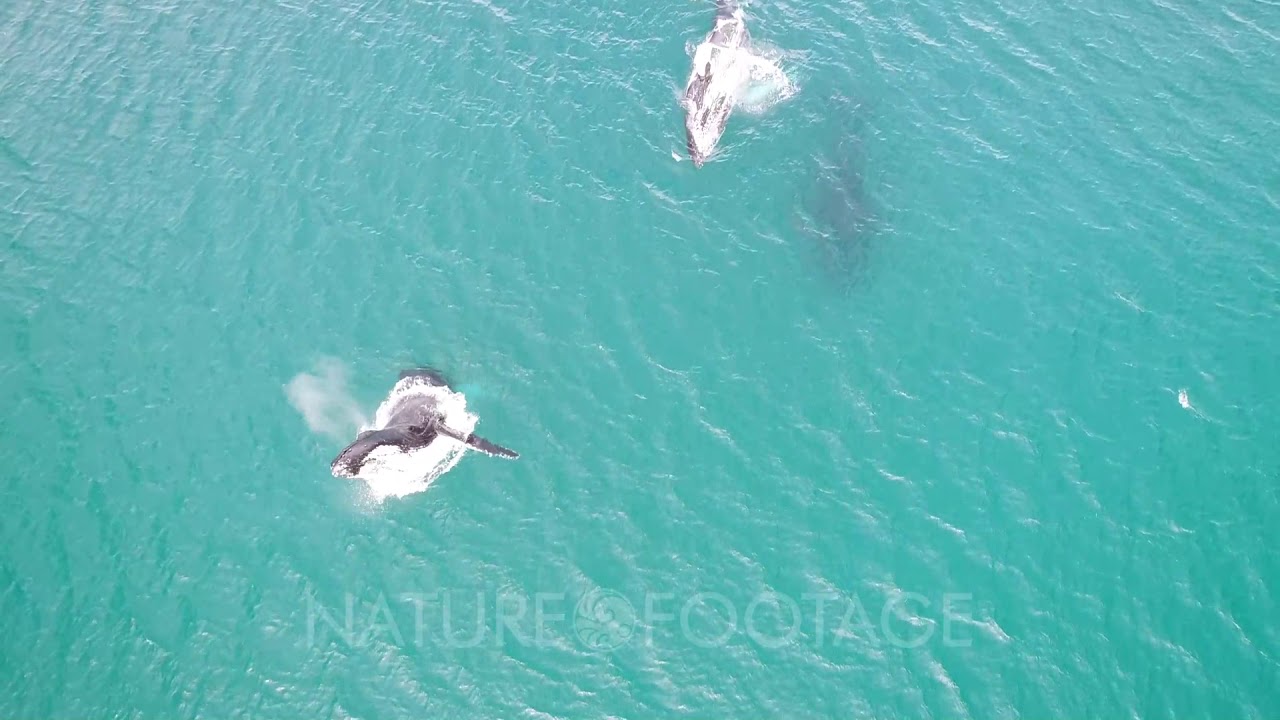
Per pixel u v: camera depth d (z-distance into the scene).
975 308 41.62
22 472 37.78
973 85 49.62
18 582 35.09
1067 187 45.34
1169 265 42.47
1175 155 46.31
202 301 42.59
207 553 35.94
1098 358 39.91
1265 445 37.28
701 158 46.41
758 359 40.56
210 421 39.22
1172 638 33.19
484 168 46.59
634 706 32.81
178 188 46.44
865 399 39.38
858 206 44.81
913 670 33.16
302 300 42.44
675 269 43.16
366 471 37.25
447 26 52.94
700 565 35.66
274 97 49.97
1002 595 34.53
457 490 37.41
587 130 47.94
